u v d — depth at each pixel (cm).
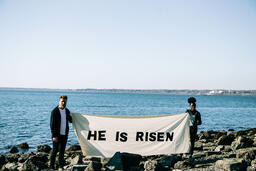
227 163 650
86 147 796
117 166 690
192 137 824
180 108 6231
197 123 830
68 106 6122
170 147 821
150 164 691
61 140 695
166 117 827
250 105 9381
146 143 816
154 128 820
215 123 3191
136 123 816
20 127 2412
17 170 809
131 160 744
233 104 10044
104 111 4888
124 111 5000
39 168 754
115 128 809
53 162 690
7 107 4975
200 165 754
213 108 6812
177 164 749
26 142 1741
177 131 827
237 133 1758
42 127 2455
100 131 802
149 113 4644
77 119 793
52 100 8738
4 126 2441
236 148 1045
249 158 766
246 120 3644
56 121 680
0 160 1023
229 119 3741
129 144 810
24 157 1110
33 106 5453
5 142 1717
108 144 803
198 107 7156
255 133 1733
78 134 793
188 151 826
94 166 644
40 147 1402
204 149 1173
